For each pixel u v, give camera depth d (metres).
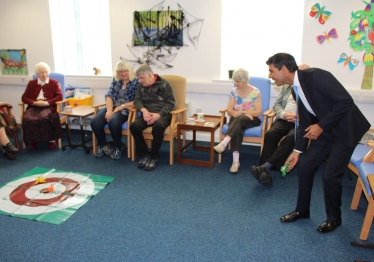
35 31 4.49
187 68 4.02
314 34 3.44
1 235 2.07
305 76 1.86
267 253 1.91
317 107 1.86
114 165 3.30
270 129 3.03
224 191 2.73
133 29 4.09
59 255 1.88
